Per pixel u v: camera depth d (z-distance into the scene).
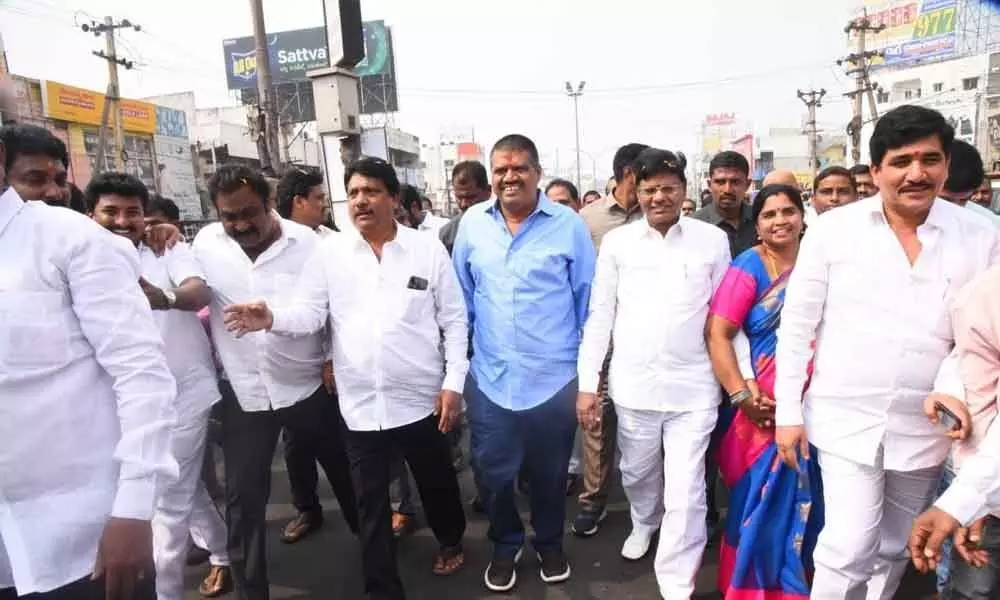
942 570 2.48
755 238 3.67
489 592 2.87
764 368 2.48
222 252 2.63
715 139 54.81
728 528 2.64
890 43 37.28
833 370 2.12
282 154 23.56
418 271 2.63
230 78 38.00
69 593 1.55
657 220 2.60
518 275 2.69
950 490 1.61
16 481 1.46
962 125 27.72
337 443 2.98
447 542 3.02
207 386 2.64
